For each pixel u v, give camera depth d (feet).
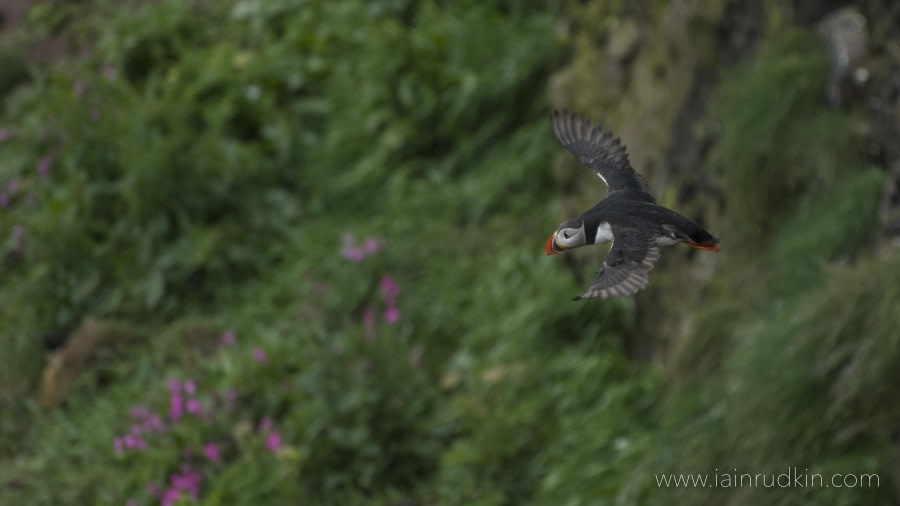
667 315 37.81
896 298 26.96
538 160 45.42
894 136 31.30
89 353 42.39
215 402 37.68
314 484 35.70
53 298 45.09
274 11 55.98
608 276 18.11
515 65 47.73
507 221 44.39
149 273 45.21
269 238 47.09
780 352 28.76
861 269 28.17
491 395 37.81
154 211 46.57
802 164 33.17
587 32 44.14
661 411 34.78
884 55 32.12
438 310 41.29
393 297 41.60
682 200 37.63
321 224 46.70
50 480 37.78
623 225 19.11
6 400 42.50
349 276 42.88
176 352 41.88
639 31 41.11
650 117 39.65
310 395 37.50
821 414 27.68
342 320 41.83
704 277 36.19
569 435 35.96
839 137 32.71
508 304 40.78
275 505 34.76
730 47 36.78
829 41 33.50
